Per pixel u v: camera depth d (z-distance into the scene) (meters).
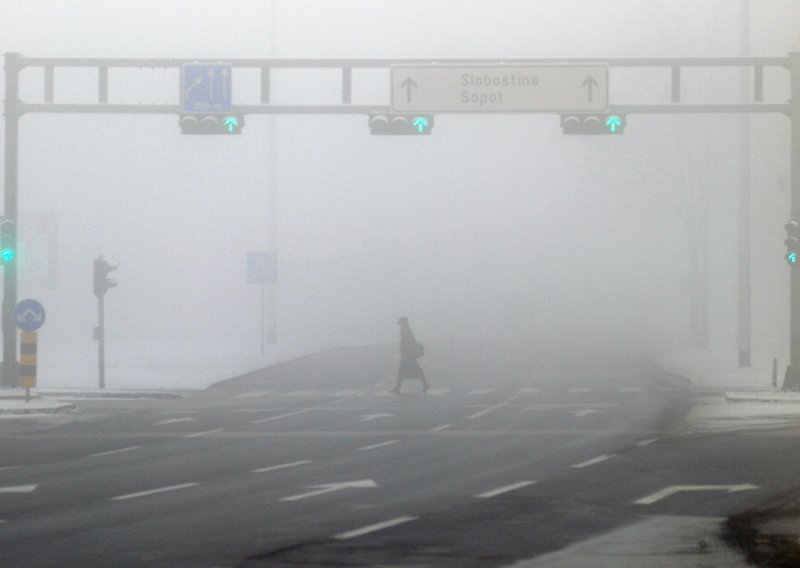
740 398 76.00
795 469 43.59
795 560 26.80
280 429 60.91
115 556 27.45
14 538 29.92
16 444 53.72
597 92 81.44
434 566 26.19
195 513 33.94
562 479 41.12
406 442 54.19
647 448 50.72
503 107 81.94
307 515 33.50
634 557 27.19
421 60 82.12
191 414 70.25
